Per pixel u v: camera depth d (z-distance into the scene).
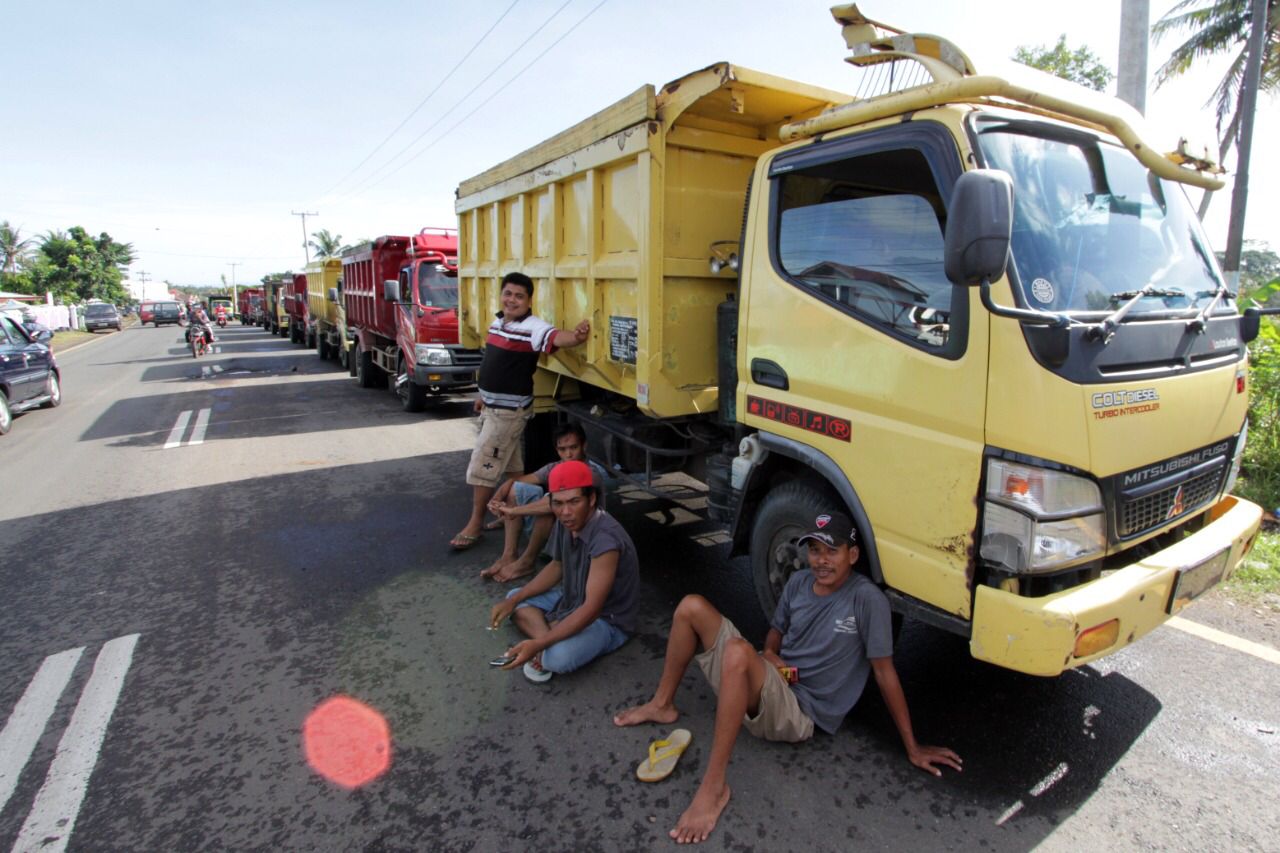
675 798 2.55
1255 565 4.30
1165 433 2.53
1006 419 2.30
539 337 4.60
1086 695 3.13
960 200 2.06
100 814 2.52
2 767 2.78
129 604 4.20
